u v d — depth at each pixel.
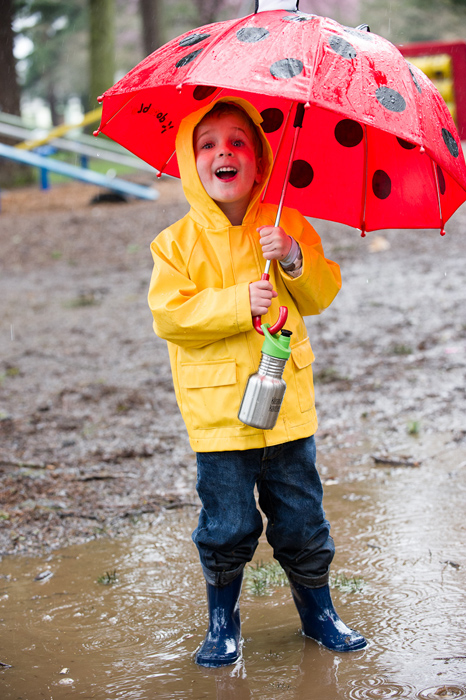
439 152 2.36
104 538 3.88
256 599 3.17
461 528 3.65
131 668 2.66
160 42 32.66
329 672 2.55
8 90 24.97
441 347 7.01
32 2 51.34
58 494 4.45
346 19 45.38
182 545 3.75
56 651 2.81
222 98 2.65
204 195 2.65
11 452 5.22
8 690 2.54
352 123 2.90
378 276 10.27
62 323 9.45
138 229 15.41
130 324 9.16
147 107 2.91
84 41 54.34
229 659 2.64
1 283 12.20
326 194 3.04
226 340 2.60
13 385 7.03
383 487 4.26
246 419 2.46
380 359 6.86
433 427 5.15
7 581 3.44
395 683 2.45
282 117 3.02
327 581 2.77
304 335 2.78
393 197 2.94
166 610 3.10
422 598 3.03
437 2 48.31
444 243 11.92
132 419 5.86
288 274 2.68
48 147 21.55
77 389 6.76
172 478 4.66
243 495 2.62
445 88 19.77
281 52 2.29
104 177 18.50
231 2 42.62
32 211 18.31
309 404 2.69
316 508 2.69
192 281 2.66
